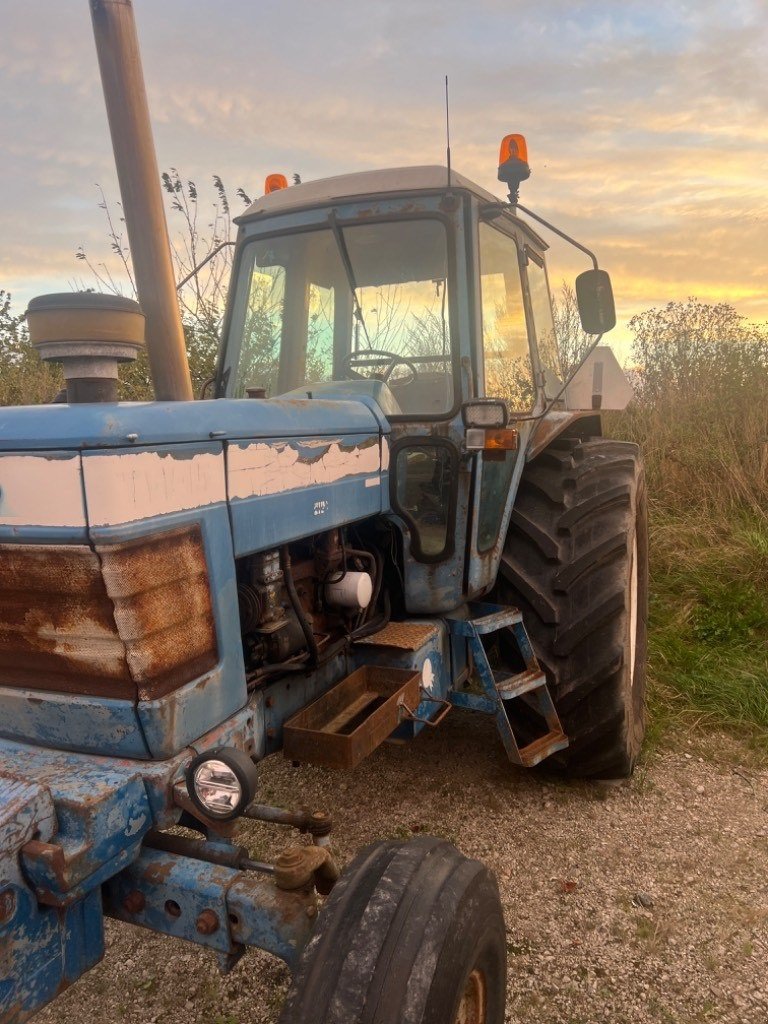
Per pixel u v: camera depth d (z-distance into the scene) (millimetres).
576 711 2812
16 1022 1326
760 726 3416
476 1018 1554
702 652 4012
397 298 2754
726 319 7176
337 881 1512
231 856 1581
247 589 1969
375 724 2041
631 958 2176
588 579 2812
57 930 1401
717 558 4895
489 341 2773
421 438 2543
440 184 2629
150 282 2453
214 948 1491
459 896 1456
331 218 2746
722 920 2307
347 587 2293
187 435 1617
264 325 3014
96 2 2318
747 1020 1968
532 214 2682
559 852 2637
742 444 5996
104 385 1777
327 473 2164
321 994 1294
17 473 1480
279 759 3291
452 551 2590
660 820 2803
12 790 1380
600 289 2836
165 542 1556
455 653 2775
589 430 4324
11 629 1592
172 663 1581
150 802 1519
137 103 2389
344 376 2846
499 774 3123
